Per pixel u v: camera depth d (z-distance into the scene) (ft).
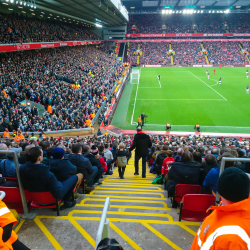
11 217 6.64
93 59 181.16
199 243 5.12
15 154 11.66
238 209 4.69
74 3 110.73
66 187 13.25
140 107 109.81
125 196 18.61
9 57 95.86
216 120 91.25
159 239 11.27
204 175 15.53
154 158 32.53
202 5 243.81
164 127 86.99
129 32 264.31
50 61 122.21
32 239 11.18
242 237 4.37
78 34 182.29
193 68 212.43
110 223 12.60
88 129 74.95
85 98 96.43
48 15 141.08
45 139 39.45
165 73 189.67
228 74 178.29
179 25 264.52
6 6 110.11
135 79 169.17
